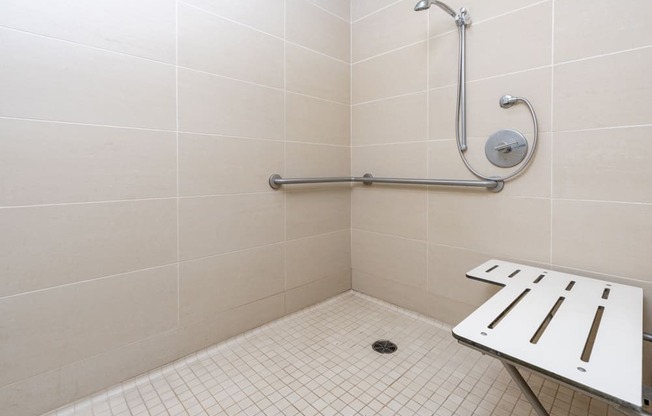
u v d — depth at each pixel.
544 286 1.02
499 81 1.30
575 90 1.13
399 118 1.65
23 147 0.92
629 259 1.06
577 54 1.12
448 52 1.45
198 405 1.06
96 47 1.02
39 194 0.95
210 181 1.31
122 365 1.13
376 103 1.75
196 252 1.29
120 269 1.11
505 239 1.33
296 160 1.62
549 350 0.65
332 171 1.79
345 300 1.86
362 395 1.10
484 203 1.38
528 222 1.26
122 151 1.09
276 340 1.45
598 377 0.56
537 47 1.20
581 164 1.13
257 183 1.47
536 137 1.21
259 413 1.02
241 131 1.40
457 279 1.49
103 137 1.05
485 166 1.36
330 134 1.77
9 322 0.92
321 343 1.42
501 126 1.31
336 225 1.85
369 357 1.32
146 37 1.12
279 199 1.56
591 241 1.13
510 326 0.75
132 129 1.10
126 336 1.13
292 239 1.63
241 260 1.44
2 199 0.89
